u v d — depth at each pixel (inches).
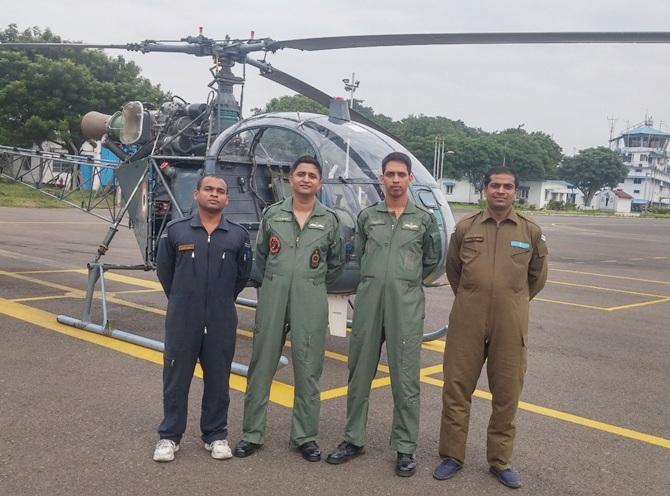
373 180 223.9
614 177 4047.7
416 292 153.4
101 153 460.1
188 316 149.6
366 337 153.8
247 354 252.4
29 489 135.0
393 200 154.7
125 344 251.6
